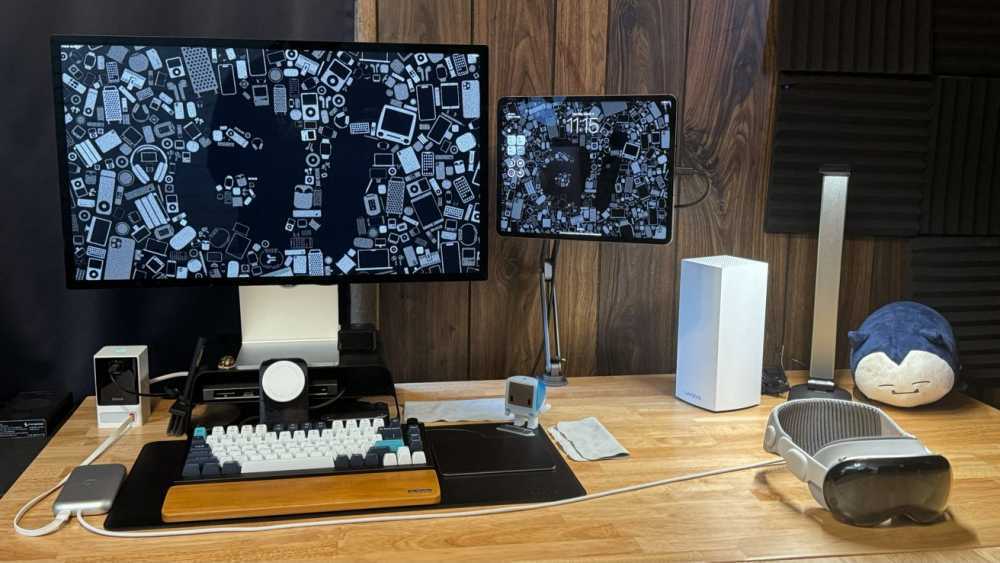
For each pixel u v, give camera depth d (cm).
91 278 160
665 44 192
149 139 158
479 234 170
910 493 124
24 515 125
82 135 156
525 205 178
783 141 198
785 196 200
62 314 181
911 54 199
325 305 173
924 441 158
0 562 112
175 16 175
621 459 148
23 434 165
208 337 175
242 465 133
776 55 196
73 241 159
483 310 195
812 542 121
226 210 162
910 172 204
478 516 126
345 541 118
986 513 131
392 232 167
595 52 190
